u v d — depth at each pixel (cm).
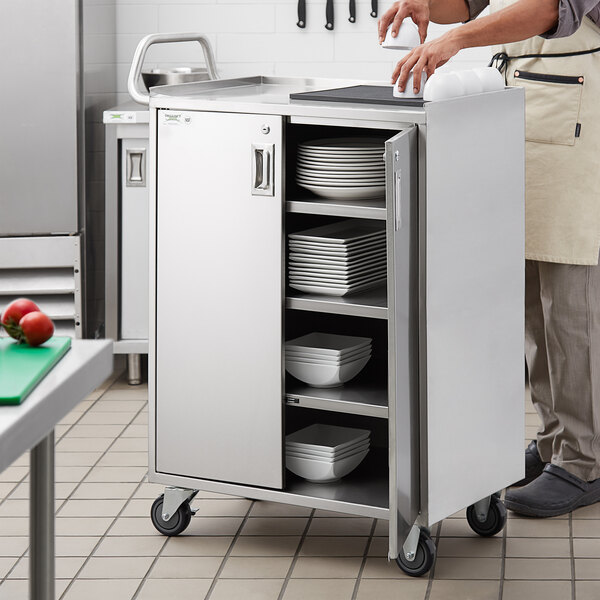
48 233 433
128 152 420
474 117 259
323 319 319
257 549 285
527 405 407
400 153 236
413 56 266
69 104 425
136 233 427
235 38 475
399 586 263
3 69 421
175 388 285
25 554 287
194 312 280
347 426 322
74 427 386
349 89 296
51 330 169
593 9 287
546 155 296
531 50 297
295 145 292
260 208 268
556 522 302
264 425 277
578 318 301
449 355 261
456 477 268
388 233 236
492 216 270
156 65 479
